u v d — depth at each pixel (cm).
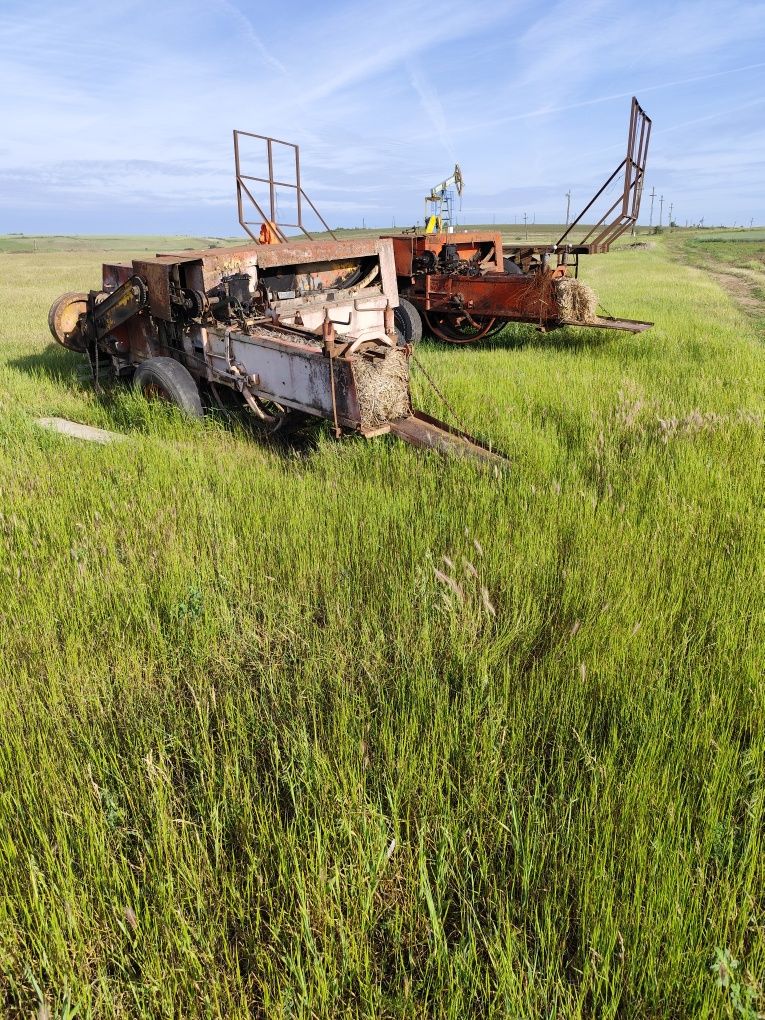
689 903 191
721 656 295
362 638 319
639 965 176
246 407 724
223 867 211
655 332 1250
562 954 185
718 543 404
